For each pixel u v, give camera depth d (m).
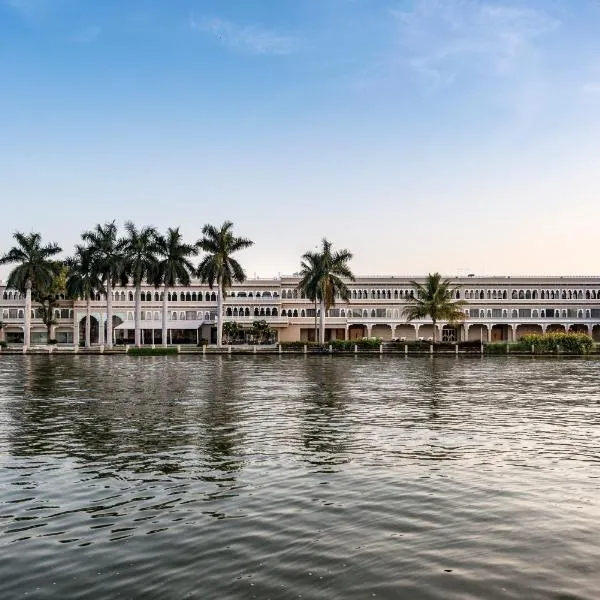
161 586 9.90
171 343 124.94
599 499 14.34
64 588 9.86
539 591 9.52
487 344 92.31
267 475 16.77
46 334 125.62
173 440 21.81
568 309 125.00
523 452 19.75
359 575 10.20
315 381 46.69
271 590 9.70
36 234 101.00
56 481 16.16
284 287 126.25
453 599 9.30
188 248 99.69
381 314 125.31
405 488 15.38
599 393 38.19
